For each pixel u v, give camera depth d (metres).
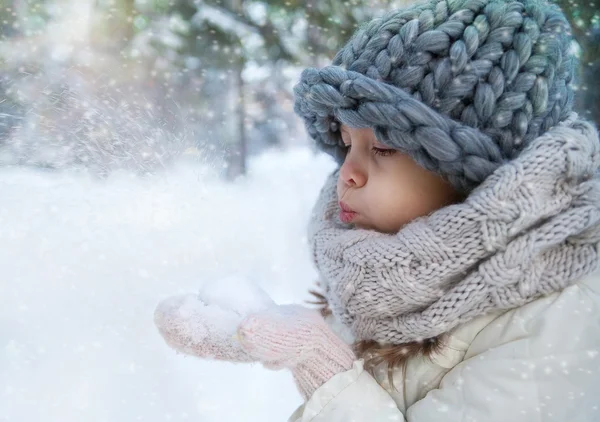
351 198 0.78
